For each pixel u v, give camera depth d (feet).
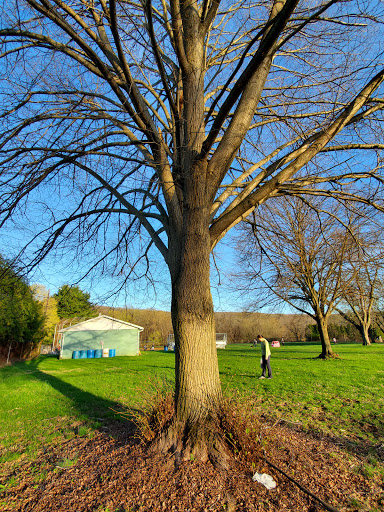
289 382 31.30
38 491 11.19
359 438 15.35
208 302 13.07
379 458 12.87
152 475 10.90
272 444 12.75
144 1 12.50
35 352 102.63
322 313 58.75
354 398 23.93
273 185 14.01
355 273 40.34
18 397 29.43
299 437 15.34
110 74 13.66
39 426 19.66
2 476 12.64
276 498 9.77
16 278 16.63
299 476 10.98
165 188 14.90
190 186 13.23
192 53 14.52
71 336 100.89
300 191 17.13
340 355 64.08
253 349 105.40
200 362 12.52
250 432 11.92
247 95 14.60
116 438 15.40
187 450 11.54
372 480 11.16
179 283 13.11
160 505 9.56
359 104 14.40
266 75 14.96
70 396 29.43
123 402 25.89
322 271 56.54
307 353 78.07
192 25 14.65
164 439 12.30
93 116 14.43
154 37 11.78
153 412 14.17
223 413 12.26
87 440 16.14
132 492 10.28
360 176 17.46
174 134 15.84
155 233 16.26
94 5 14.88
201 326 12.76
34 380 41.78
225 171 14.39
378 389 26.78
